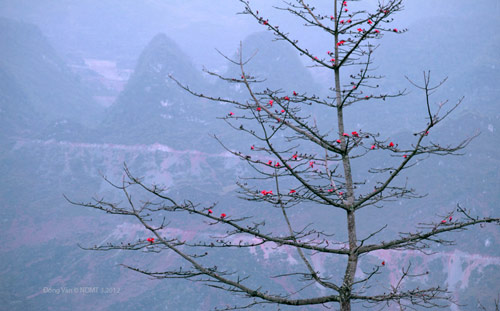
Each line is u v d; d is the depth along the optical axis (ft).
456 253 497.05
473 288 451.53
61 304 567.18
